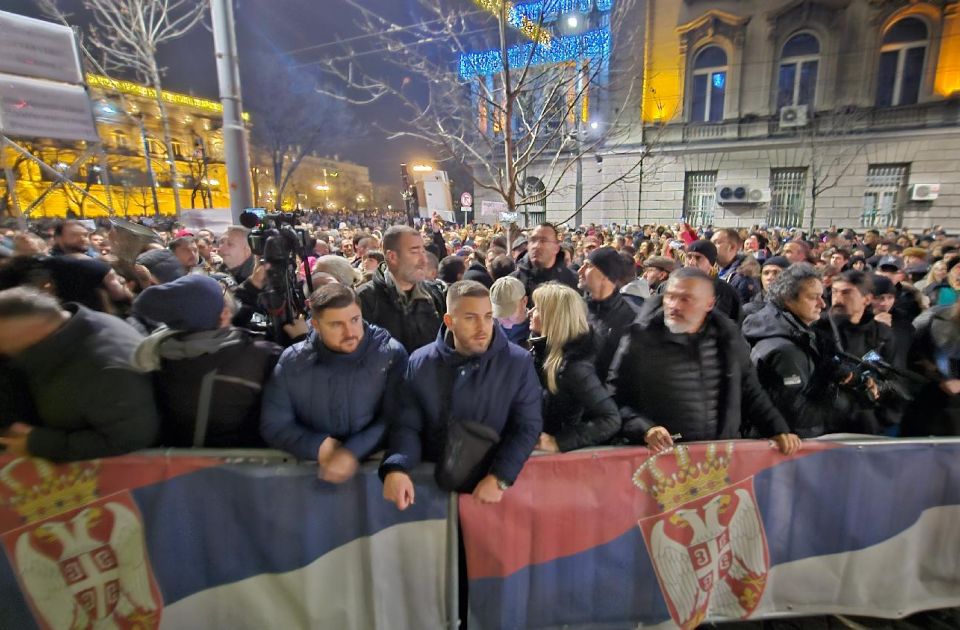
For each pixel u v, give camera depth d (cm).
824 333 269
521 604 204
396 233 277
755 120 1858
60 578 184
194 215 963
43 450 168
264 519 192
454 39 589
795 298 251
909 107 1681
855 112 1747
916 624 227
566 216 2167
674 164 1978
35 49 545
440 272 425
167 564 190
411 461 184
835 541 219
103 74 1334
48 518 181
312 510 193
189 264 430
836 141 1756
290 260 253
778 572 218
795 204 1867
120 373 173
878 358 246
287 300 246
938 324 252
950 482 222
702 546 210
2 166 614
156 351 178
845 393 247
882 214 1767
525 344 283
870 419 248
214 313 189
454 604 196
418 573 197
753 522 213
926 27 1634
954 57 1608
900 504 221
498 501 189
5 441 171
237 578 195
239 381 190
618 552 206
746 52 1830
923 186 1678
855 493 217
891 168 1742
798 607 222
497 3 471
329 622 197
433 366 189
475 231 1371
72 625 186
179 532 190
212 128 3238
